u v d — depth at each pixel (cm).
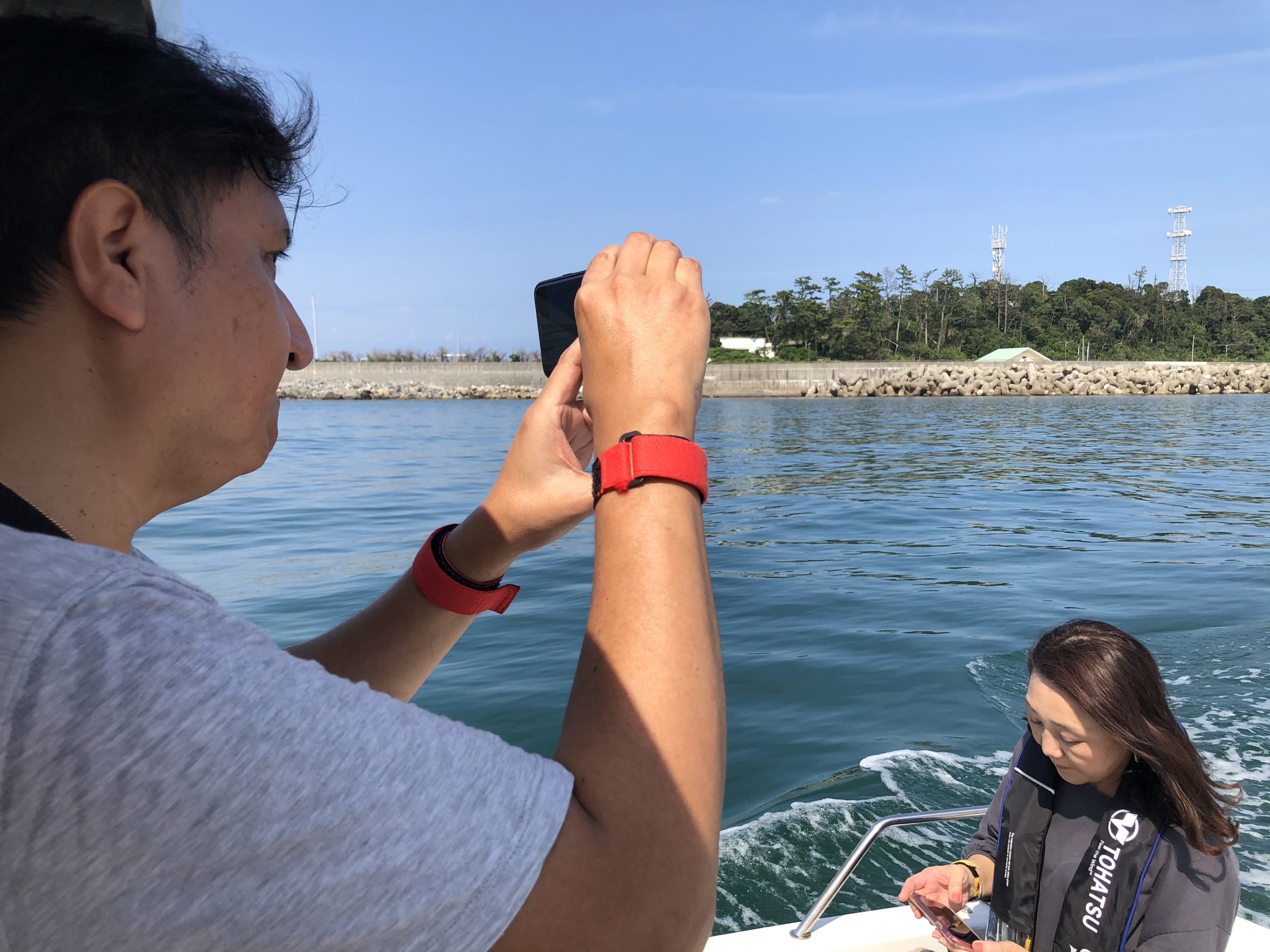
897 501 1597
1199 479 1931
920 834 405
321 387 5919
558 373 89
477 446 2669
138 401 58
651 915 52
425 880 47
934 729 533
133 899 45
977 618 798
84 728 45
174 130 57
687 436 65
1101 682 190
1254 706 587
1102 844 195
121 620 47
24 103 54
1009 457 2406
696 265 74
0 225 55
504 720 531
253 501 1549
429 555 91
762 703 578
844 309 9244
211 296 60
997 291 10638
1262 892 361
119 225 56
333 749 48
